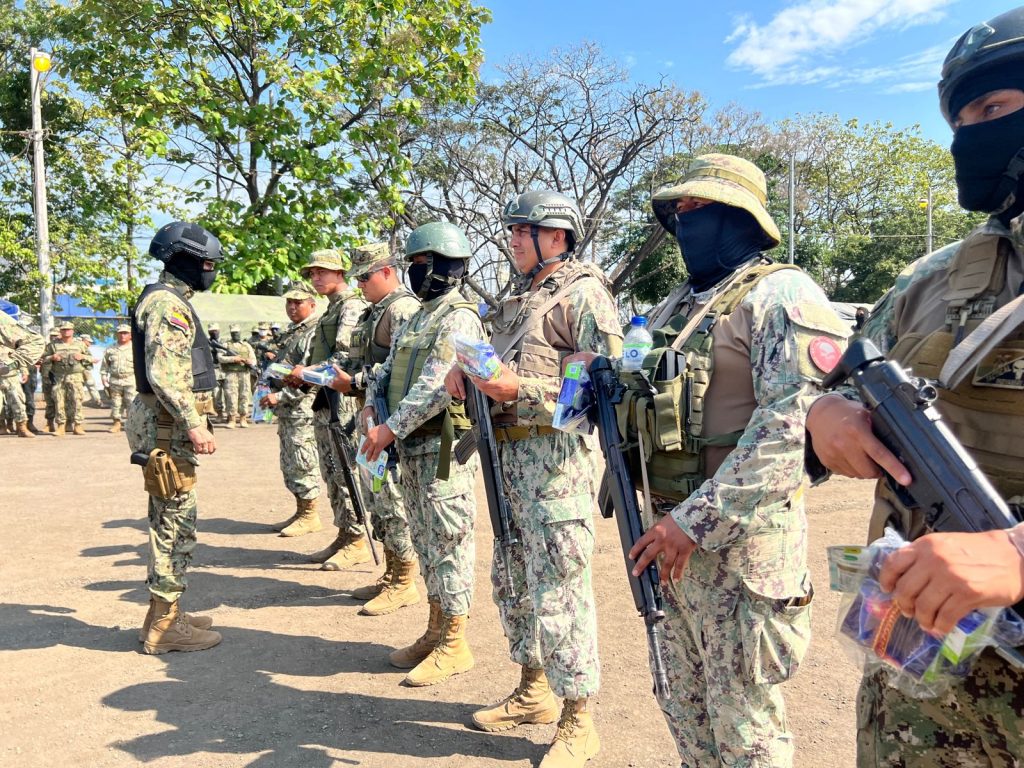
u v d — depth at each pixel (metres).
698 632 1.94
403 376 3.43
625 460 2.04
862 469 1.32
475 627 4.23
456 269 3.50
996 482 1.24
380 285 4.33
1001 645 1.08
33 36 19.12
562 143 29.00
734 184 1.95
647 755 2.88
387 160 16.16
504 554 2.86
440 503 3.44
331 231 15.16
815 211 40.97
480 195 30.14
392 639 4.10
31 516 7.05
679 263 27.47
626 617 4.33
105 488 8.40
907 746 1.40
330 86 14.41
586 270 2.77
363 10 14.50
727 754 1.91
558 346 2.73
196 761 2.88
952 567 0.99
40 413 18.33
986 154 1.28
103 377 16.25
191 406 3.71
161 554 3.88
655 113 27.72
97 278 18.22
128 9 13.82
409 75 15.40
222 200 14.54
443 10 15.43
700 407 1.88
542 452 2.71
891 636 1.19
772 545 1.85
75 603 4.70
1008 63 1.23
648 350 1.97
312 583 5.07
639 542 1.86
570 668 2.70
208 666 3.76
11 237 16.58
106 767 2.85
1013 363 1.23
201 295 14.12
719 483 1.74
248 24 14.31
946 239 37.88
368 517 5.34
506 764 2.83
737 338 1.87
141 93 13.88
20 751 2.96
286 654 3.90
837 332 1.78
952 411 1.31
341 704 3.33
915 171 39.16
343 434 4.77
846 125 39.03
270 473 9.26
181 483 3.81
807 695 3.31
